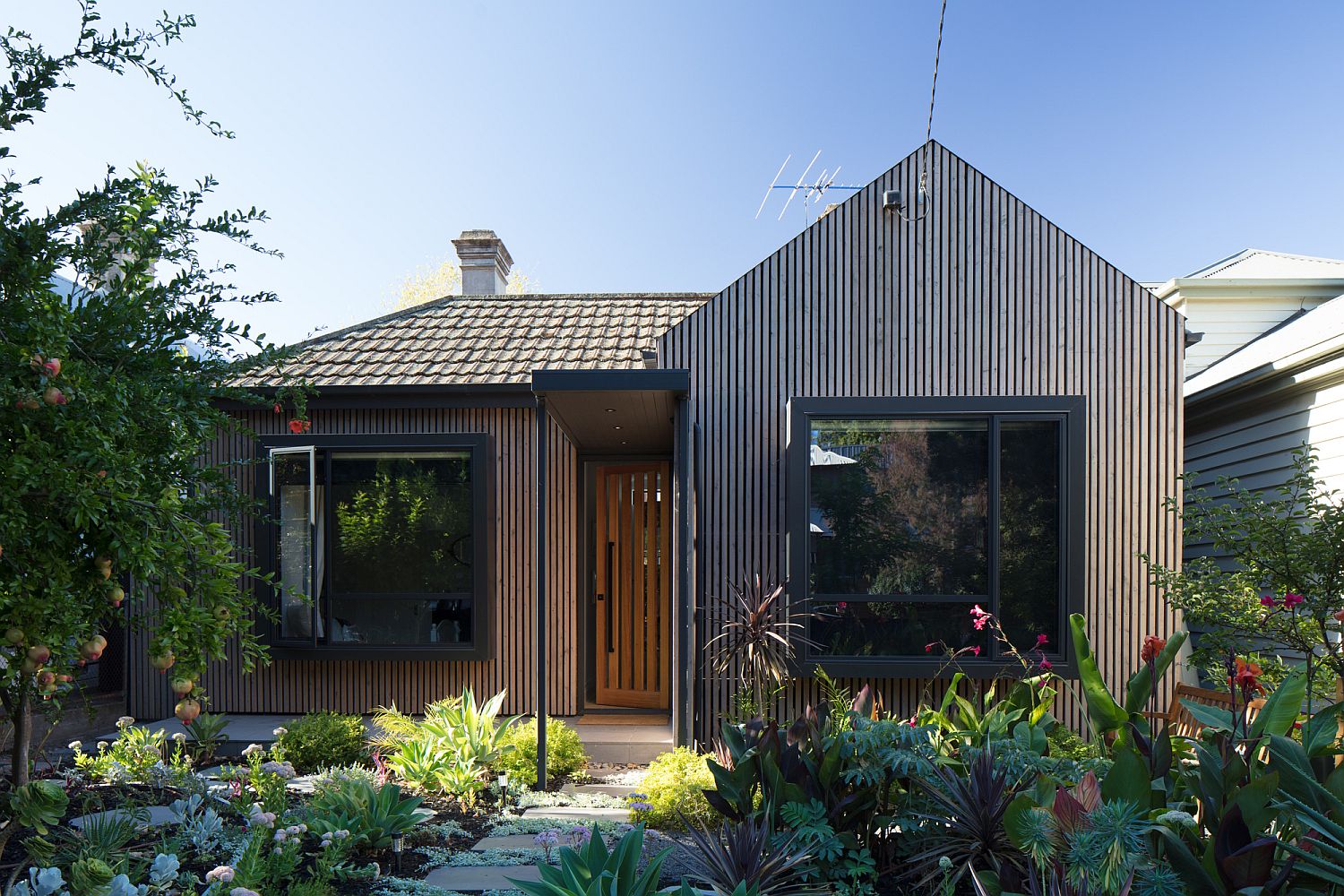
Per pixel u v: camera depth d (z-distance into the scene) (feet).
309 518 24.09
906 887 11.75
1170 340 22.11
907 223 22.50
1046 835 9.14
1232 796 9.98
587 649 26.09
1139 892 9.04
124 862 10.57
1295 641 19.07
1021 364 22.24
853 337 22.47
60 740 22.21
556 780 18.83
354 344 28.04
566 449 25.04
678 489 18.21
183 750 20.86
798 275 22.54
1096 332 22.21
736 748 13.87
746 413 22.45
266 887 10.70
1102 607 21.75
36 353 8.12
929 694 21.50
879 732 12.56
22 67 9.23
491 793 17.60
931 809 12.18
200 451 11.19
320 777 17.02
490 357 26.61
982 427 21.18
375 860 13.25
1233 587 20.35
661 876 12.72
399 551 24.39
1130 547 21.83
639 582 25.64
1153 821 9.75
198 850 12.27
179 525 8.74
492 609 24.70
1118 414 22.06
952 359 22.34
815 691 21.38
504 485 24.98
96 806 13.96
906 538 21.06
